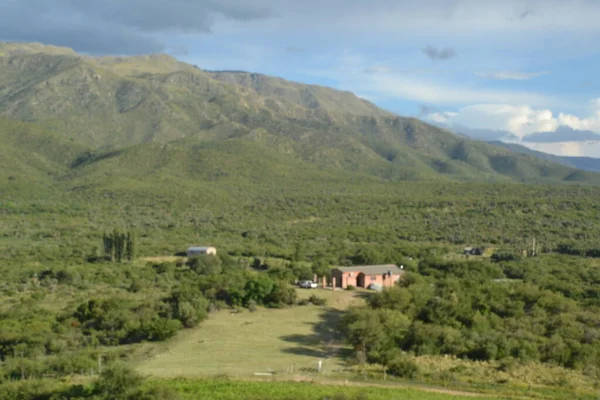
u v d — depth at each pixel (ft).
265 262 441.68
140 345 229.04
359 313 234.99
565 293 327.88
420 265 409.90
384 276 335.67
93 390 164.86
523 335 229.45
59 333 254.68
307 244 549.54
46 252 495.41
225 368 193.26
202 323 255.29
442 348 217.15
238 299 286.25
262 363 199.31
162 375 185.37
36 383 176.55
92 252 495.00
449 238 583.17
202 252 468.34
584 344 223.10
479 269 383.04
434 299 267.39
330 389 168.96
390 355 202.90
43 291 357.41
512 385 180.45
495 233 599.57
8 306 314.55
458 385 179.11
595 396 173.17
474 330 234.79
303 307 284.20
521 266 409.08
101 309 277.03
